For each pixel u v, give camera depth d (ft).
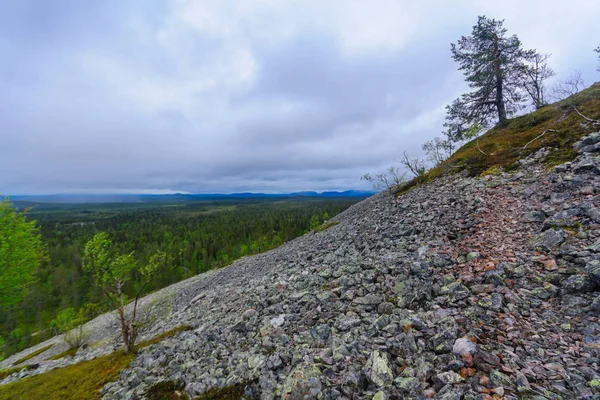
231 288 70.44
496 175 52.95
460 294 22.91
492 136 83.41
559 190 35.91
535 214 32.45
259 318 32.58
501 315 19.27
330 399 16.21
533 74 94.53
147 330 58.49
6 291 80.74
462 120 102.27
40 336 195.83
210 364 25.53
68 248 321.11
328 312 27.68
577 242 24.36
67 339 80.02
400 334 19.95
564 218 28.58
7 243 76.38
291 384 18.44
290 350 23.08
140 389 25.02
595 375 13.07
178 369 26.73
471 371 14.78
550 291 20.52
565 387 12.85
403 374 16.25
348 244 57.82
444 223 41.73
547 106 85.76
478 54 95.71
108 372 31.63
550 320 17.87
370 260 38.17
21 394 32.04
